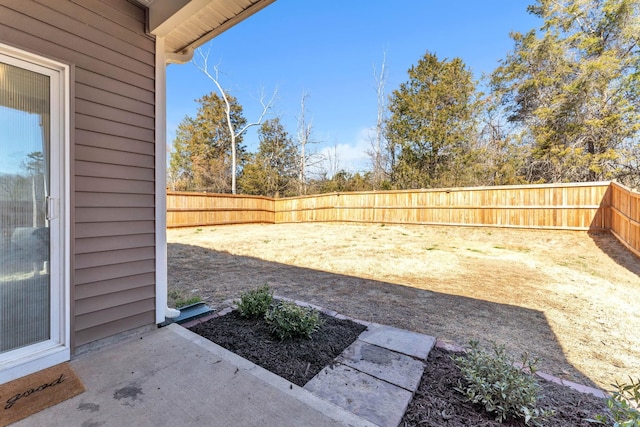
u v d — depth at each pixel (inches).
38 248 74.4
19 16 69.5
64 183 77.4
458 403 64.3
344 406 62.5
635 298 145.3
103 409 59.8
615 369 84.0
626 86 406.0
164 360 78.2
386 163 630.5
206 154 768.9
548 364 86.1
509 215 333.1
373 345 89.2
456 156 554.3
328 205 474.3
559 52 450.9
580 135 433.1
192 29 101.3
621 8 406.9
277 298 136.5
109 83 86.1
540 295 148.9
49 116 75.7
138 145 93.7
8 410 58.8
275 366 77.2
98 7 83.7
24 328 72.3
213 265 206.7
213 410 60.2
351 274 186.7
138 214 94.0
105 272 85.9
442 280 175.0
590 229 289.1
